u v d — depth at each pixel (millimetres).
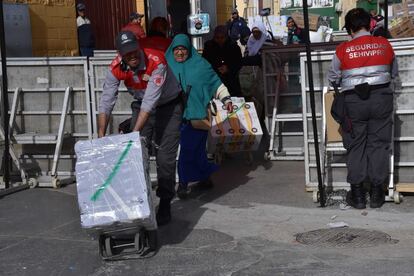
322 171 6586
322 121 6582
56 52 9727
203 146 6672
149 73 5160
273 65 8742
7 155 6965
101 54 8367
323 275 4453
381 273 4449
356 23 5984
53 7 9664
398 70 6258
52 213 6242
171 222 5812
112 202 4512
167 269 4664
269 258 4828
